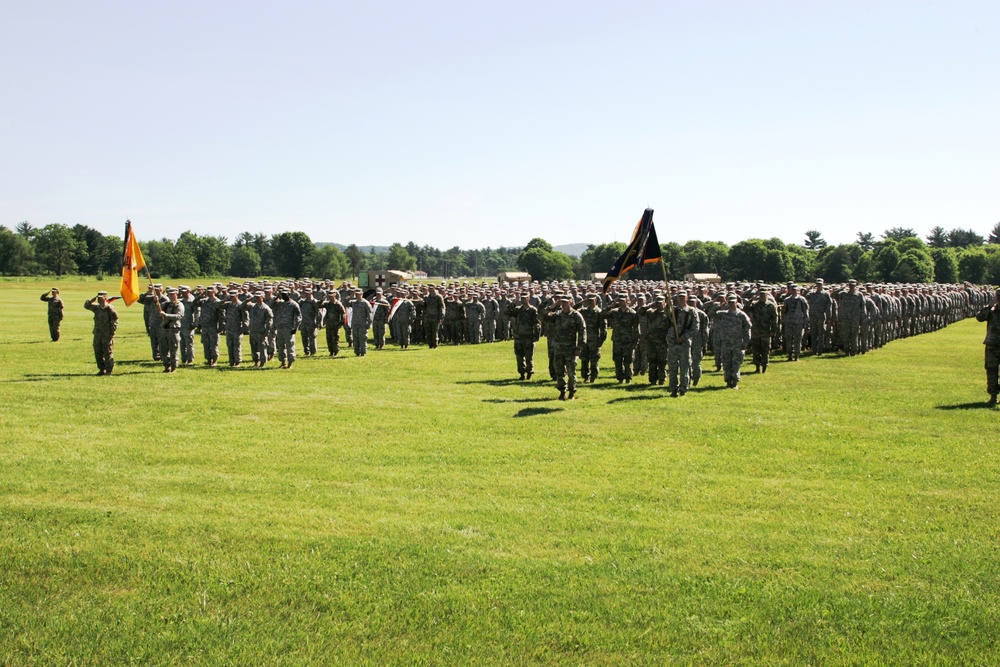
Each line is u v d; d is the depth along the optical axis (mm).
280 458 13672
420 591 8328
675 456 14086
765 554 9359
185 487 11820
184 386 21516
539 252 164250
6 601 8109
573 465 13398
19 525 10008
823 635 7441
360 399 19719
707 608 7957
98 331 23484
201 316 26422
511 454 14117
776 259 143250
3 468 12641
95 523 10125
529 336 23891
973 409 18812
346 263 191625
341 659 7066
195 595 8227
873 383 23562
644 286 45312
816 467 13367
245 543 9539
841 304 31953
